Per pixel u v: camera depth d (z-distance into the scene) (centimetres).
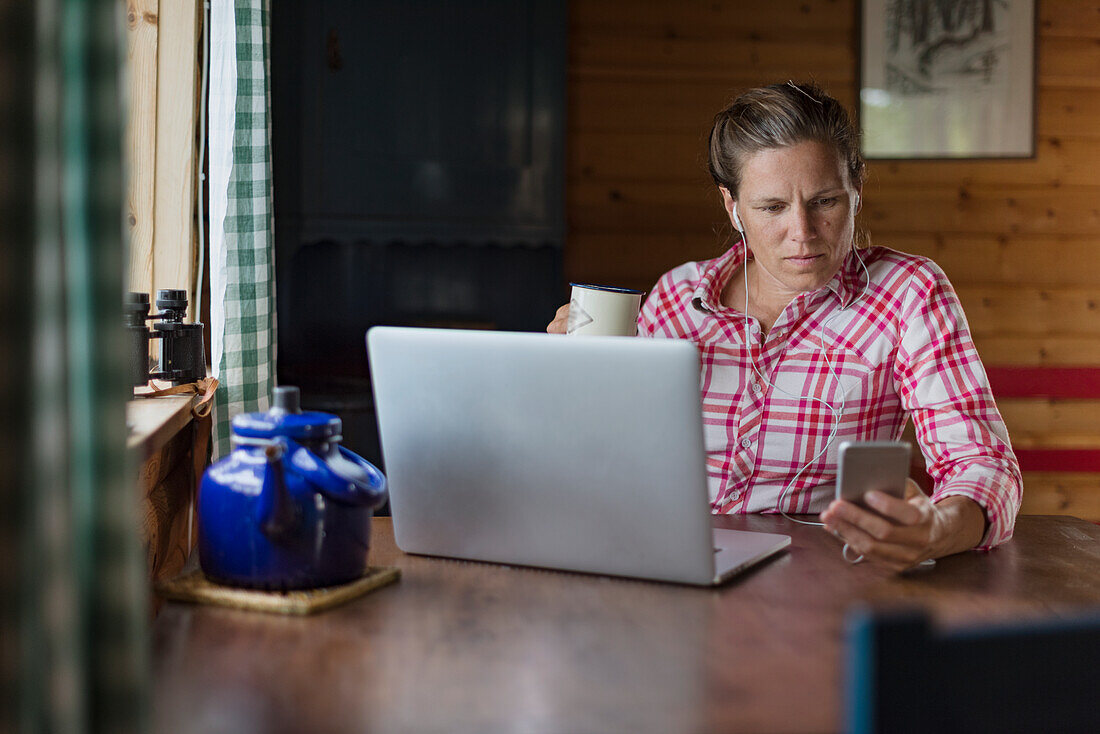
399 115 281
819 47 358
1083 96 363
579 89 353
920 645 57
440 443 120
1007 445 153
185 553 187
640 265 358
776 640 96
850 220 165
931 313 167
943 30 357
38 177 58
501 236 291
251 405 201
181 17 196
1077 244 368
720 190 183
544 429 114
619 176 356
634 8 352
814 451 174
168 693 84
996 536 132
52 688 62
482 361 114
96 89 64
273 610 104
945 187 363
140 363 155
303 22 271
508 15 287
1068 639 60
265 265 202
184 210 198
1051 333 370
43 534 60
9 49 56
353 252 283
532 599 109
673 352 105
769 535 137
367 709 81
